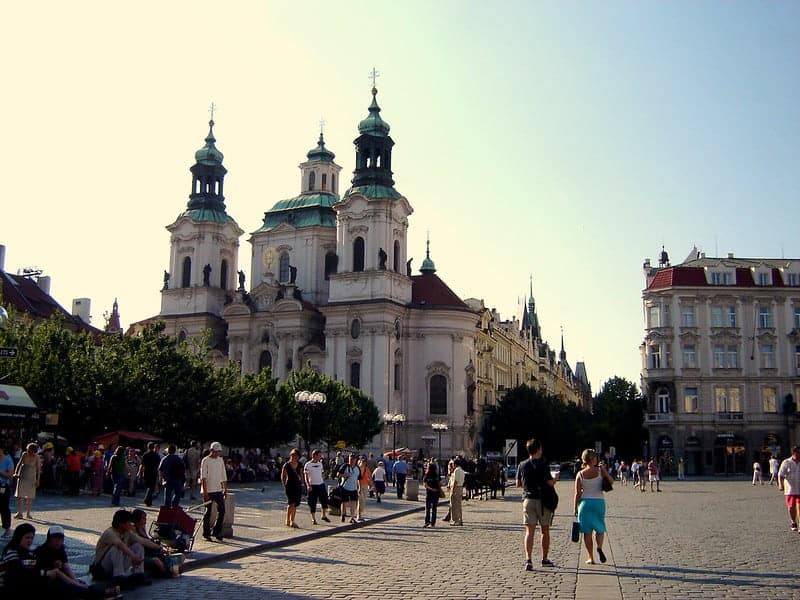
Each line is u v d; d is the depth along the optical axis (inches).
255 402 3011.8
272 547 1028.5
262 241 4788.4
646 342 3919.8
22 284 3727.9
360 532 1256.8
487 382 5167.3
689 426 3779.5
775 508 1710.1
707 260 4087.1
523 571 813.2
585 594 681.0
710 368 3799.2
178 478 1290.6
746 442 3752.5
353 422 3506.4
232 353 4458.7
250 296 4522.6
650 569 821.9
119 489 1497.3
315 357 4281.5
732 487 2738.7
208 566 859.4
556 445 4803.2
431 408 4254.4
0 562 608.4
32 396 2059.5
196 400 2583.7
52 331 2263.8
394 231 4330.7
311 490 1321.4
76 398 2161.7
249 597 675.4
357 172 4382.4
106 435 2046.0
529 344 7022.6
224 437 2930.6
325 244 4660.4
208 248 4704.7
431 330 4306.1
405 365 4286.4
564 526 1362.0
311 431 3356.3
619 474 3663.9
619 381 5487.2
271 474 2947.8
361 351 4138.8
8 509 1034.7
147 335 2509.8
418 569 832.3
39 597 592.4
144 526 793.6
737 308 3836.1
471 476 2204.7
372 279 4185.5
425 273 5216.5
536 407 4712.1
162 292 4739.2
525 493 836.0
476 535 1204.5
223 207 4854.8
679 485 2947.8
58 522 1199.6
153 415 2362.2
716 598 660.7
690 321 3846.0
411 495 2044.8
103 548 716.0
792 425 3730.3
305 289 4596.5
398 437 4200.3
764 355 3806.6
